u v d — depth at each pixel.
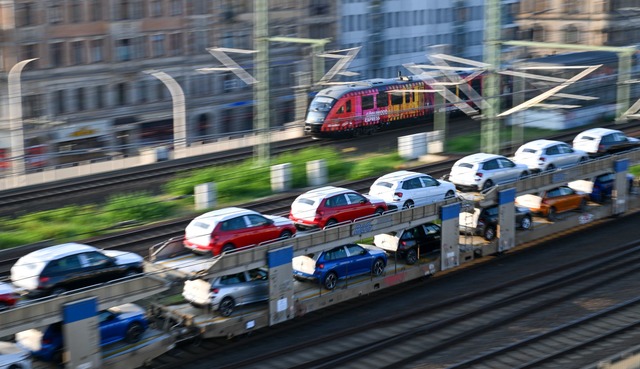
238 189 65.56
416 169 72.56
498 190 52.12
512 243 53.31
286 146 83.56
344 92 87.62
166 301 42.47
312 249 42.78
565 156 63.75
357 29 124.88
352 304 46.03
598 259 53.19
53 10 92.12
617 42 133.00
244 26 110.88
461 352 39.81
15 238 53.44
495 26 64.25
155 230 56.66
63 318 34.66
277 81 114.88
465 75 98.94
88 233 55.44
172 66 103.56
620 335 41.66
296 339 41.69
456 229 49.53
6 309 35.50
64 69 93.88
